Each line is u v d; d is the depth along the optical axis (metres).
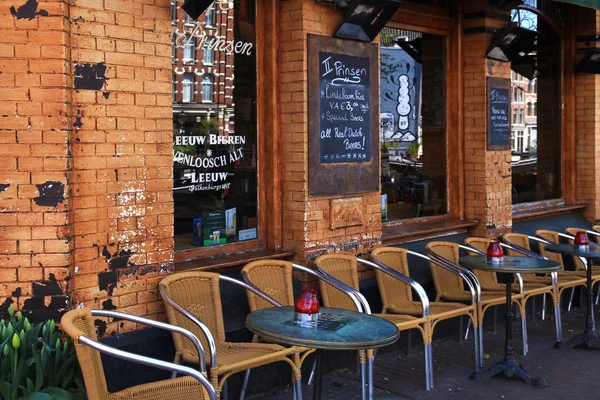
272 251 5.81
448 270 6.12
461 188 7.75
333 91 5.87
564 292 8.49
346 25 5.88
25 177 4.10
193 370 3.34
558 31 9.30
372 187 6.28
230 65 5.63
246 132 5.76
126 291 4.51
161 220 4.70
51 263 4.12
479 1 7.51
